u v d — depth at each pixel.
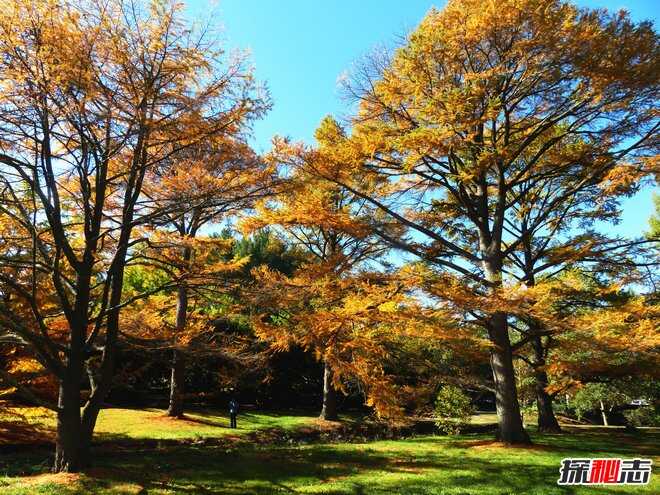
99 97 8.20
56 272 9.42
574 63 10.73
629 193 11.85
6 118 8.13
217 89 9.17
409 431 19.16
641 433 18.00
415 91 10.91
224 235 25.16
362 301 9.31
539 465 9.52
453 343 12.67
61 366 9.24
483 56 11.20
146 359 21.48
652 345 9.77
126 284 20.80
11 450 11.61
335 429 18.58
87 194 9.74
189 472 9.20
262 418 20.89
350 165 11.96
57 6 7.58
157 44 8.32
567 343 11.45
